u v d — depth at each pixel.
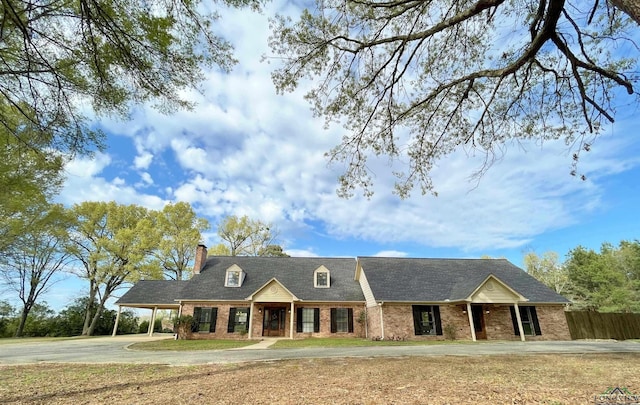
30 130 4.32
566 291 40.53
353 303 22.41
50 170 5.16
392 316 19.69
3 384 6.48
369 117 6.96
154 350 13.96
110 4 3.44
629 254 40.31
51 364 9.41
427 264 24.44
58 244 24.64
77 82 3.90
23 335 29.39
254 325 21.52
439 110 7.01
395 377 6.79
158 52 3.79
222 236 39.50
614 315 21.41
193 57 3.97
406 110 6.99
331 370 7.77
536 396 5.13
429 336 19.44
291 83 6.31
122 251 30.69
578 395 5.18
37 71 3.59
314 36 6.00
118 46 3.67
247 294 22.28
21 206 8.95
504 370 7.60
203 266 25.00
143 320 37.47
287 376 7.04
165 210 35.66
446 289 21.20
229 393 5.48
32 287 29.67
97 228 31.48
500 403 4.75
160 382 6.51
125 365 9.06
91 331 29.50
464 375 6.97
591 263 38.56
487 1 4.69
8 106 4.13
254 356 11.12
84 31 3.53
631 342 17.28
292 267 25.77
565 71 6.34
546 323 20.09
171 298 25.16
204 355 11.62
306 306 22.20
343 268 26.39
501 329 19.86
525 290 21.30
